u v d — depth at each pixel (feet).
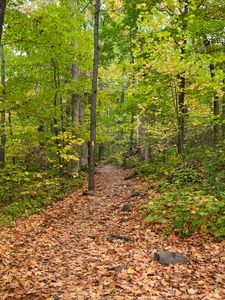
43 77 53.52
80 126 60.59
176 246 22.98
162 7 45.55
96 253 22.82
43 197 44.32
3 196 42.65
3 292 17.46
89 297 16.01
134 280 17.79
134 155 91.04
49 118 46.68
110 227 29.27
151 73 39.22
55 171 61.00
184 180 36.99
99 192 48.52
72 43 53.78
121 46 61.05
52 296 16.42
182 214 26.25
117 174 77.05
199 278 17.65
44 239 27.61
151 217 27.73
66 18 47.52
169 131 51.37
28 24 35.63
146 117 56.44
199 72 37.58
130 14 46.88
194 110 48.65
